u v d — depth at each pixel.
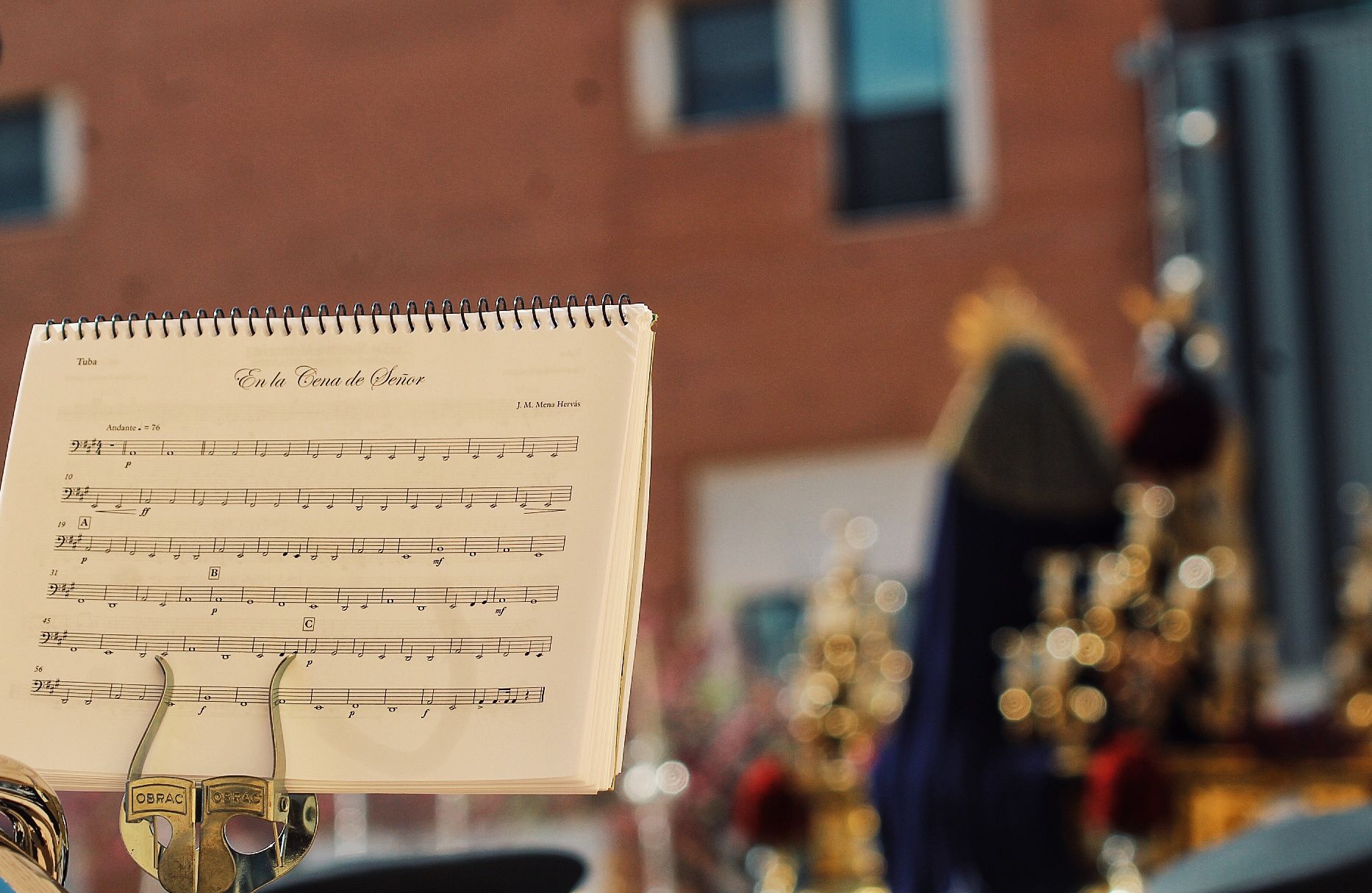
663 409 14.74
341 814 10.98
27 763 2.40
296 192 15.67
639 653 12.87
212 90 15.86
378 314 2.56
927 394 14.21
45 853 2.32
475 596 2.38
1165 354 8.00
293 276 15.56
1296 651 11.31
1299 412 11.77
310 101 15.78
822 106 14.89
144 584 2.47
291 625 2.41
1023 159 14.15
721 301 14.78
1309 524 11.53
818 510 14.30
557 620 2.34
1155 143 13.63
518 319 2.52
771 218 14.80
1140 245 13.71
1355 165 12.05
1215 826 6.64
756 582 14.29
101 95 15.90
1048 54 14.16
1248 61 12.38
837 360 14.48
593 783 2.29
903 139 14.85
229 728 2.37
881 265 14.46
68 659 2.45
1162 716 6.97
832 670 7.98
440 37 15.65
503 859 3.29
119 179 15.81
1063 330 13.78
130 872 11.13
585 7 15.45
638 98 15.30
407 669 2.35
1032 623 7.26
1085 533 7.43
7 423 14.88
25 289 15.70
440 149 15.54
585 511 2.39
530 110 15.43
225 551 2.46
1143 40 13.87
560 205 15.27
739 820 7.69
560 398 2.46
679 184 15.06
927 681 7.32
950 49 14.73
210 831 2.32
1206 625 7.14
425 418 2.48
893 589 8.28
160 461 2.53
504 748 2.28
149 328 2.62
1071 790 6.73
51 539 2.51
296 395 2.54
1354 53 12.19
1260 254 12.09
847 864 7.78
